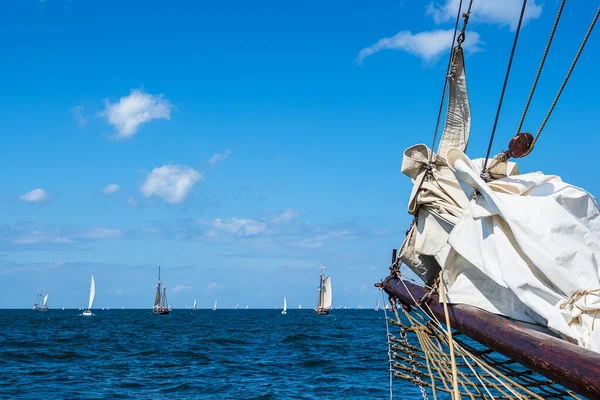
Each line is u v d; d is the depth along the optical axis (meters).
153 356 38.25
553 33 4.88
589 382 3.60
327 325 93.94
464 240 5.50
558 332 4.57
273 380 26.73
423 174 6.97
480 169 6.18
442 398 17.97
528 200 5.00
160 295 164.25
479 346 23.34
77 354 39.06
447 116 7.01
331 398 21.81
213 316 160.75
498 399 6.57
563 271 4.61
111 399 22.11
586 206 5.05
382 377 27.41
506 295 5.54
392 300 8.16
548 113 5.26
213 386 25.11
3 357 36.19
